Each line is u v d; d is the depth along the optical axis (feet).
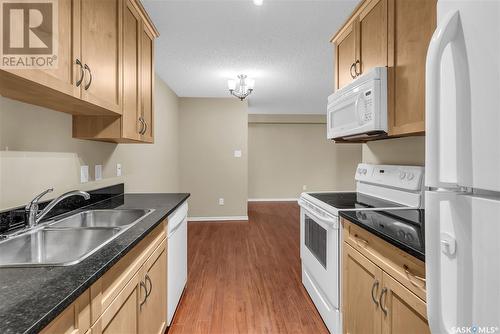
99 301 2.86
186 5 6.39
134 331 3.88
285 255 10.68
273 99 16.28
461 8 1.77
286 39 8.14
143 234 3.91
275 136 23.15
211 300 7.31
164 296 5.55
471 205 1.69
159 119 12.05
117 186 7.74
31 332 1.78
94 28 4.19
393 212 5.21
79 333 2.49
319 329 6.13
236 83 11.98
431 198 1.85
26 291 2.26
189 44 8.46
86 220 5.56
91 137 5.48
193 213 16.34
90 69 4.08
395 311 3.67
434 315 1.84
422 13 4.16
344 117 6.20
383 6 5.09
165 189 13.11
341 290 5.44
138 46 5.96
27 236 3.96
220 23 7.20
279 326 6.22
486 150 1.61
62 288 2.31
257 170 23.09
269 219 16.80
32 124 4.52
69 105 4.42
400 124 4.70
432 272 1.85
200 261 10.04
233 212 16.55
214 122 16.29
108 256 3.04
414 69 4.34
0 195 3.94
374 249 4.22
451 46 1.85
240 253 10.88
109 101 4.75
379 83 5.02
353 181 23.62
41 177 4.75
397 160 6.60
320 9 6.57
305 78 11.93
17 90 3.46
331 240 5.68
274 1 6.27
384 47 5.08
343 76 6.78
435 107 1.83
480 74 1.64
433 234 1.85
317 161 23.41
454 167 1.83
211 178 16.37
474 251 1.67
